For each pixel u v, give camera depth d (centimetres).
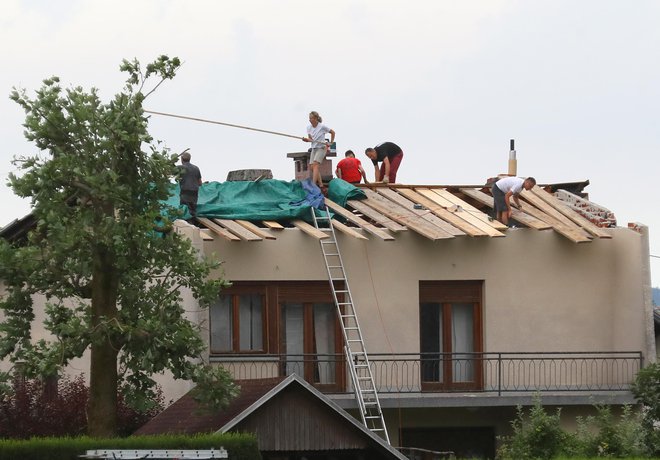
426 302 7912
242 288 7688
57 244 5947
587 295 7994
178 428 6191
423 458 7750
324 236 7625
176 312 6084
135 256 6047
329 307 7769
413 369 7750
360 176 8331
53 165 5916
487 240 7925
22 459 5425
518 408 7212
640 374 7450
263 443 5972
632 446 6944
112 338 6031
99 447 5462
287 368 7662
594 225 8056
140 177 6091
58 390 7325
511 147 9206
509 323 7925
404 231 7838
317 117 8069
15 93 6053
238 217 7756
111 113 6019
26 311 6106
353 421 6012
